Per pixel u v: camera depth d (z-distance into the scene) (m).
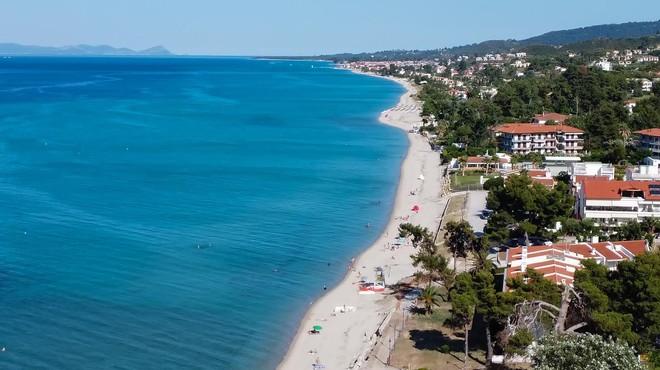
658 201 137.75
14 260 123.94
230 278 117.94
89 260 124.69
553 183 168.88
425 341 94.31
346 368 87.94
